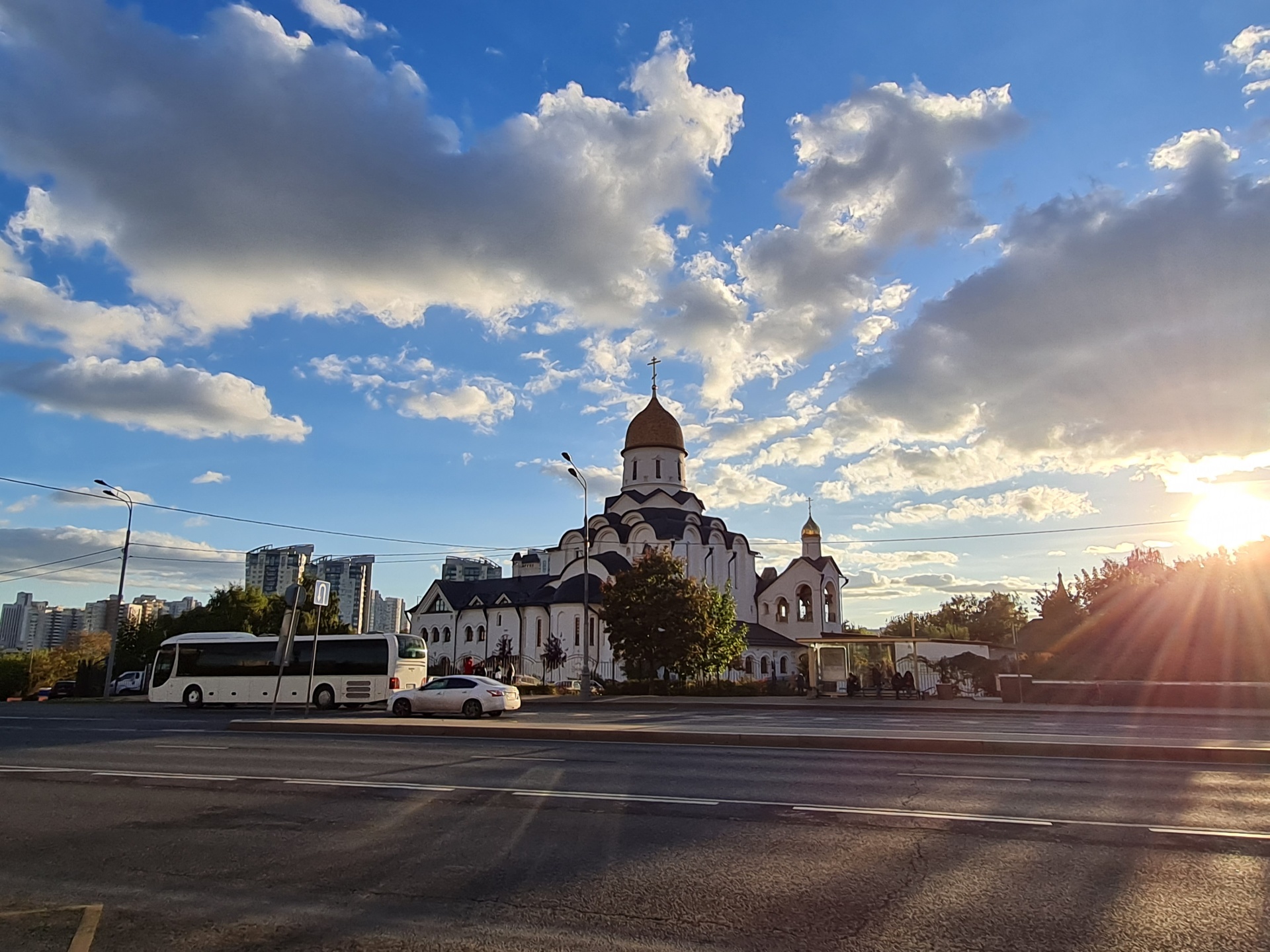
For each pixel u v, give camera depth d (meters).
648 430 67.12
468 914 6.48
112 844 8.80
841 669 44.72
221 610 66.56
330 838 8.88
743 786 11.77
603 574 59.66
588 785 11.91
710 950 5.78
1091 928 6.15
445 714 27.45
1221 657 42.38
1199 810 10.15
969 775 12.75
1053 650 50.34
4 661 83.38
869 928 6.16
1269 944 5.86
